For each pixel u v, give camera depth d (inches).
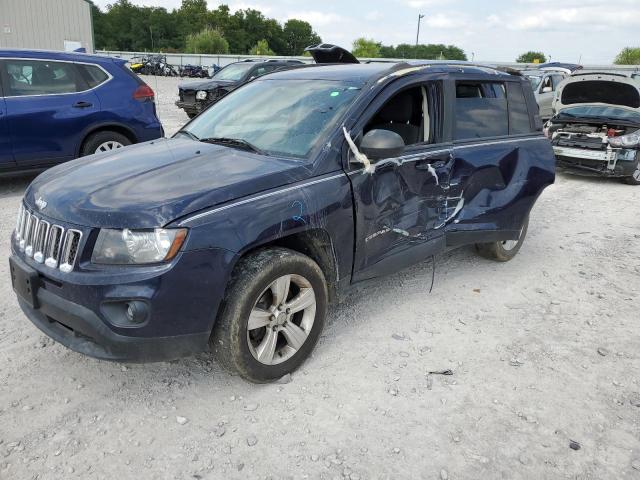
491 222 176.2
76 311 103.4
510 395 122.2
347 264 134.1
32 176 323.0
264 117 148.6
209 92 534.3
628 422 114.3
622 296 179.5
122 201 106.3
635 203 316.5
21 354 132.3
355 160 132.0
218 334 113.2
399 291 175.6
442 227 161.3
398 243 147.8
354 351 137.9
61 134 273.7
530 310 166.2
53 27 1045.8
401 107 159.6
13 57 263.3
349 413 114.0
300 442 105.1
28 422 108.6
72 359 130.8
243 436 106.4
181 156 132.2
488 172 171.0
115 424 108.9
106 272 101.6
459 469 99.6
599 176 386.3
